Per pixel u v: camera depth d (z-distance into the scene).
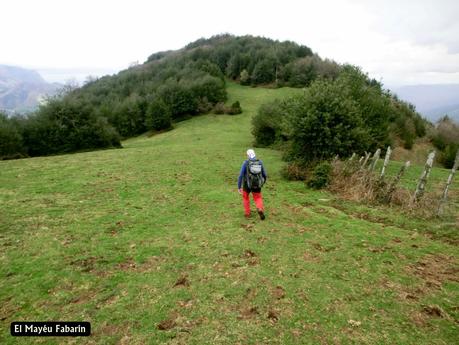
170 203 11.09
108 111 55.25
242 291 5.57
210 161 19.34
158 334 4.51
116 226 8.85
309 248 7.42
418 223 9.32
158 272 6.31
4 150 26.67
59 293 5.61
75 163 18.73
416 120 42.91
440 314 4.99
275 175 15.83
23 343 4.41
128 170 16.69
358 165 13.28
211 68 78.69
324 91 16.19
